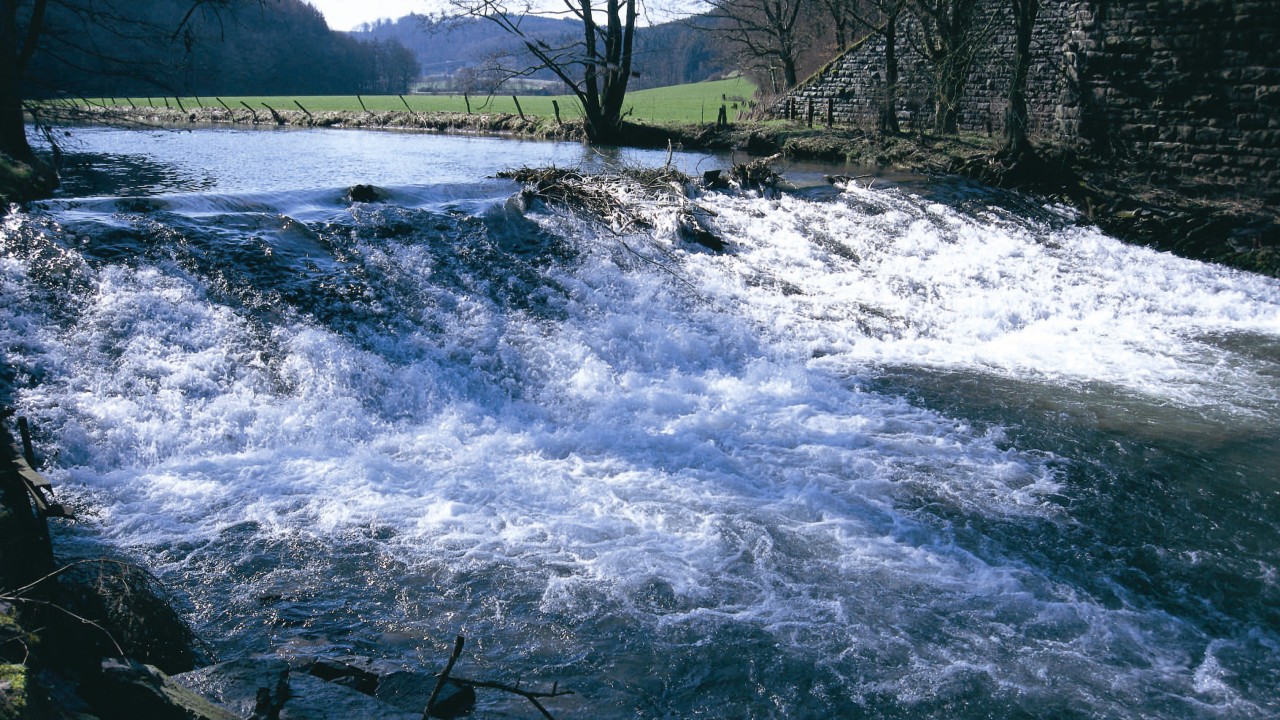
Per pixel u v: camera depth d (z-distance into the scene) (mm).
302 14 77312
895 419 10391
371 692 5215
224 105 48812
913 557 7457
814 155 27422
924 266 15891
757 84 59469
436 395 10133
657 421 10078
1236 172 19625
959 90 26547
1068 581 7234
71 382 8664
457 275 12336
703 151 30000
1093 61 21906
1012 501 8523
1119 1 21125
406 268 12078
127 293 9766
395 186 14523
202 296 10164
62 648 4777
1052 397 11273
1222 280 16562
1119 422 10516
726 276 14336
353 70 83000
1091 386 11719
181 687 4551
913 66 30094
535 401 10508
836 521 7961
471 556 7109
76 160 21484
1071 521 8203
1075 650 6348
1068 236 18500
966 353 12898
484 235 13453
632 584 6836
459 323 11375
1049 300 15086
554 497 8180
